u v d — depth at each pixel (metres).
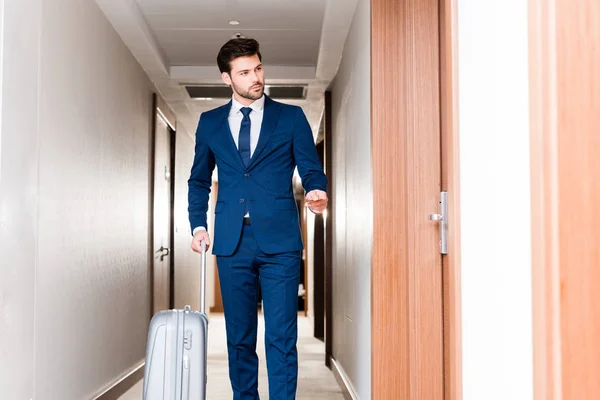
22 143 2.20
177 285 6.63
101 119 3.69
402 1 2.61
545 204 0.91
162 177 5.97
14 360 2.14
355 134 3.50
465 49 1.37
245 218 2.67
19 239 2.18
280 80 5.34
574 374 0.89
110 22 3.89
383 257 2.57
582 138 0.90
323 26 3.92
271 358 2.67
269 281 2.68
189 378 2.45
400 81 2.59
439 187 2.43
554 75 0.90
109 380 3.82
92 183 3.49
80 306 3.24
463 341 1.40
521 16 1.01
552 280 0.90
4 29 2.06
